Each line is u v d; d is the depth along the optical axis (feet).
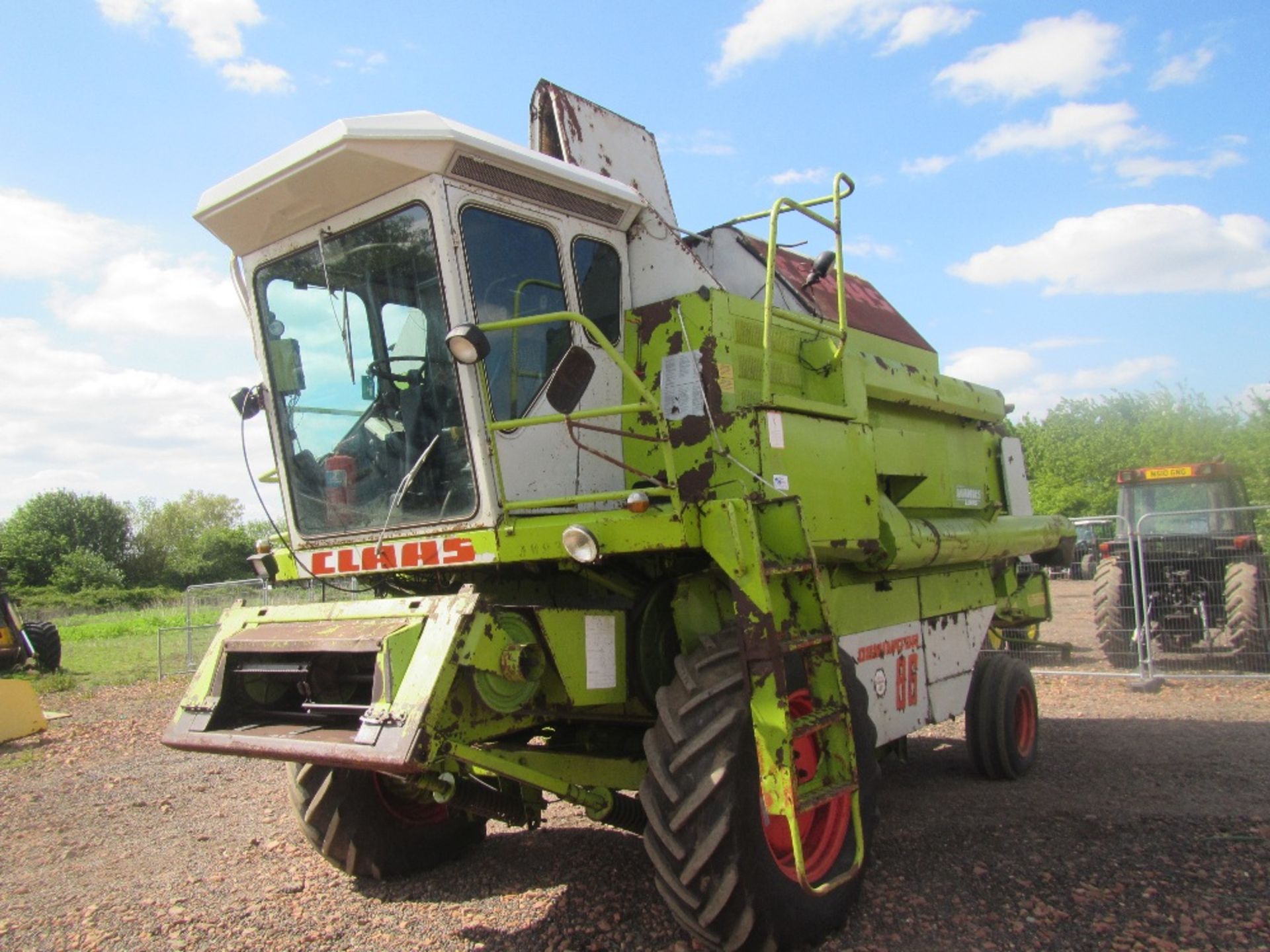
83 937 13.25
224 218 13.89
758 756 11.03
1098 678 35.09
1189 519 42.01
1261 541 39.78
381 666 10.67
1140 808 17.66
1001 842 15.90
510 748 13.07
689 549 12.44
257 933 13.08
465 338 11.32
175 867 16.61
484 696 10.70
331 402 14.17
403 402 13.37
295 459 14.74
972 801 18.85
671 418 14.21
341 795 14.44
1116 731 25.76
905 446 18.67
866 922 12.69
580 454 14.03
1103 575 37.93
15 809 21.71
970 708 20.70
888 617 17.57
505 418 13.02
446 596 11.25
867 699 13.89
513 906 13.62
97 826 19.93
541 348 13.69
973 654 21.06
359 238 13.38
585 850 16.14
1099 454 122.62
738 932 10.81
